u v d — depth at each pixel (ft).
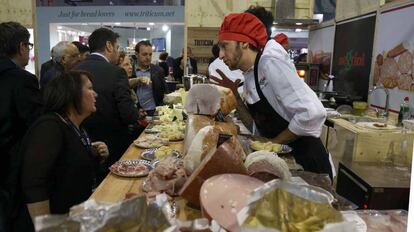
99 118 8.63
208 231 2.31
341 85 13.57
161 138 7.25
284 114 5.69
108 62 8.96
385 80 10.28
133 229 2.05
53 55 11.86
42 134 5.16
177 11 16.88
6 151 7.29
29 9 17.04
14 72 7.54
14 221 6.15
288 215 2.16
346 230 2.17
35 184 5.08
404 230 2.89
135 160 5.65
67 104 5.51
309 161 5.61
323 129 10.37
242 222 2.13
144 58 14.34
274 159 3.33
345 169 7.93
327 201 2.26
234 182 2.88
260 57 5.49
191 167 3.67
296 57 19.89
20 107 7.47
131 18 17.10
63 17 17.15
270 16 6.53
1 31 7.93
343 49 13.43
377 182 6.74
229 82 7.00
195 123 4.97
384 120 9.66
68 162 5.44
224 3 16.05
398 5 9.64
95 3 17.25
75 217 1.96
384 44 10.39
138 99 14.05
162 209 2.15
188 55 16.66
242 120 7.16
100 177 7.95
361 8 12.00
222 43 5.65
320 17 16.10
